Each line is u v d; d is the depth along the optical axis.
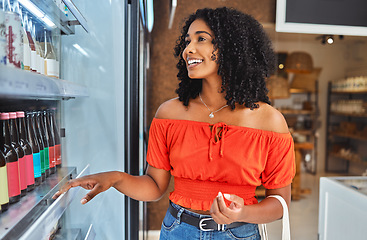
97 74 1.42
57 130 1.31
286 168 1.07
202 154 1.03
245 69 1.04
